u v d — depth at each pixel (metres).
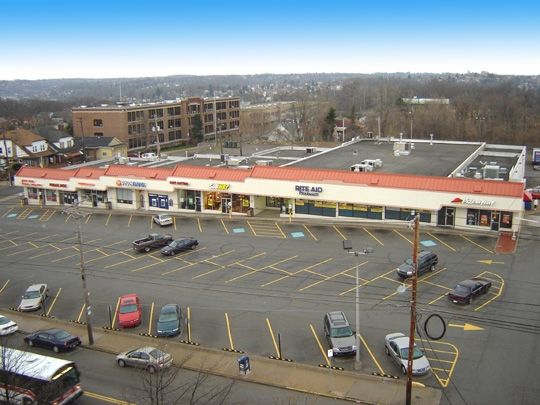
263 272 46.06
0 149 107.19
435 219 56.62
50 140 117.38
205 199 67.75
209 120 152.00
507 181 55.12
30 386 26.95
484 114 162.12
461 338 33.47
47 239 59.59
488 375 29.48
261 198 66.31
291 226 59.62
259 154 89.69
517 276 42.81
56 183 75.56
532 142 141.75
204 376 30.14
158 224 62.72
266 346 33.75
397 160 74.38
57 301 42.62
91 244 56.72
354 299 39.84
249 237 56.28
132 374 31.08
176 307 37.97
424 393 28.03
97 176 73.25
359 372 30.31
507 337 33.47
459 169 64.44
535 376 29.23
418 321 34.19
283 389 29.05
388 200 56.97
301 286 42.69
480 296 39.28
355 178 59.34
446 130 146.88
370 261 47.44
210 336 35.41
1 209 76.38
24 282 47.06
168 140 137.12
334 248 51.28
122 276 47.06
